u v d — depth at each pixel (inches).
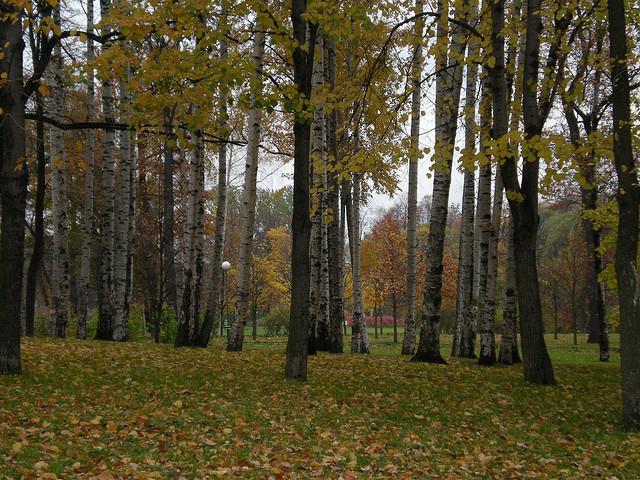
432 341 546.0
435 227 538.9
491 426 300.4
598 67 470.9
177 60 339.3
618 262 310.8
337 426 272.1
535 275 438.9
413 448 246.5
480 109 499.8
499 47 400.5
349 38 336.8
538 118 417.1
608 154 335.9
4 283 333.4
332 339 670.5
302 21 375.2
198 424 254.2
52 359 399.5
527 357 443.5
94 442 216.1
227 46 503.5
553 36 443.8
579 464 239.9
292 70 447.8
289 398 323.3
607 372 583.2
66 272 662.5
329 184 644.1
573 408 361.1
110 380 339.0
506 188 417.7
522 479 214.8
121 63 326.0
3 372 328.8
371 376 425.7
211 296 631.2
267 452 221.5
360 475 201.0
